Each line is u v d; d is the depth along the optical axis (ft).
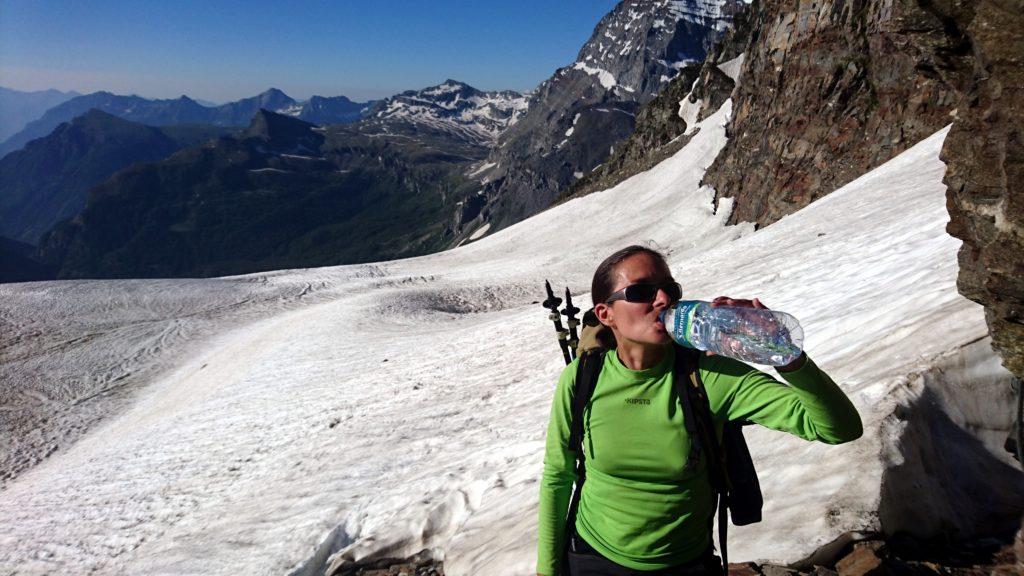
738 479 7.23
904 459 10.63
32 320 180.86
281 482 42.60
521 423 33.76
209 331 175.01
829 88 138.10
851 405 6.13
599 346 7.70
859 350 17.16
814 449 12.15
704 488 7.43
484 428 37.06
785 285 40.88
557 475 8.14
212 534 35.65
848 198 80.33
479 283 195.21
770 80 168.66
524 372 50.49
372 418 54.80
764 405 6.66
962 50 9.45
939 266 22.54
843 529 9.88
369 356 97.60
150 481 59.16
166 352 159.94
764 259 62.54
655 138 334.44
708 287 59.11
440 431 40.63
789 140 154.20
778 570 9.95
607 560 7.80
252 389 96.89
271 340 139.44
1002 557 9.64
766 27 175.42
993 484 11.21
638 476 7.38
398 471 34.27
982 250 9.08
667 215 234.99
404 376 70.90
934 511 10.33
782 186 154.61
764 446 13.97
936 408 11.91
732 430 7.25
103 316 186.09
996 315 9.57
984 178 8.84
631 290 6.60
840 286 31.45
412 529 22.84
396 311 147.95
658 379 7.15
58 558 45.27
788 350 5.55
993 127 8.57
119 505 54.03
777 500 11.51
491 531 18.86
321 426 58.23
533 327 74.38
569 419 7.84
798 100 152.35
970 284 9.73
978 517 10.69
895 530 10.01
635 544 7.57
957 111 9.32
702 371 7.00
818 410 5.99
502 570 14.97
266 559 26.89
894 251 33.58
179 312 190.90
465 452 32.40
